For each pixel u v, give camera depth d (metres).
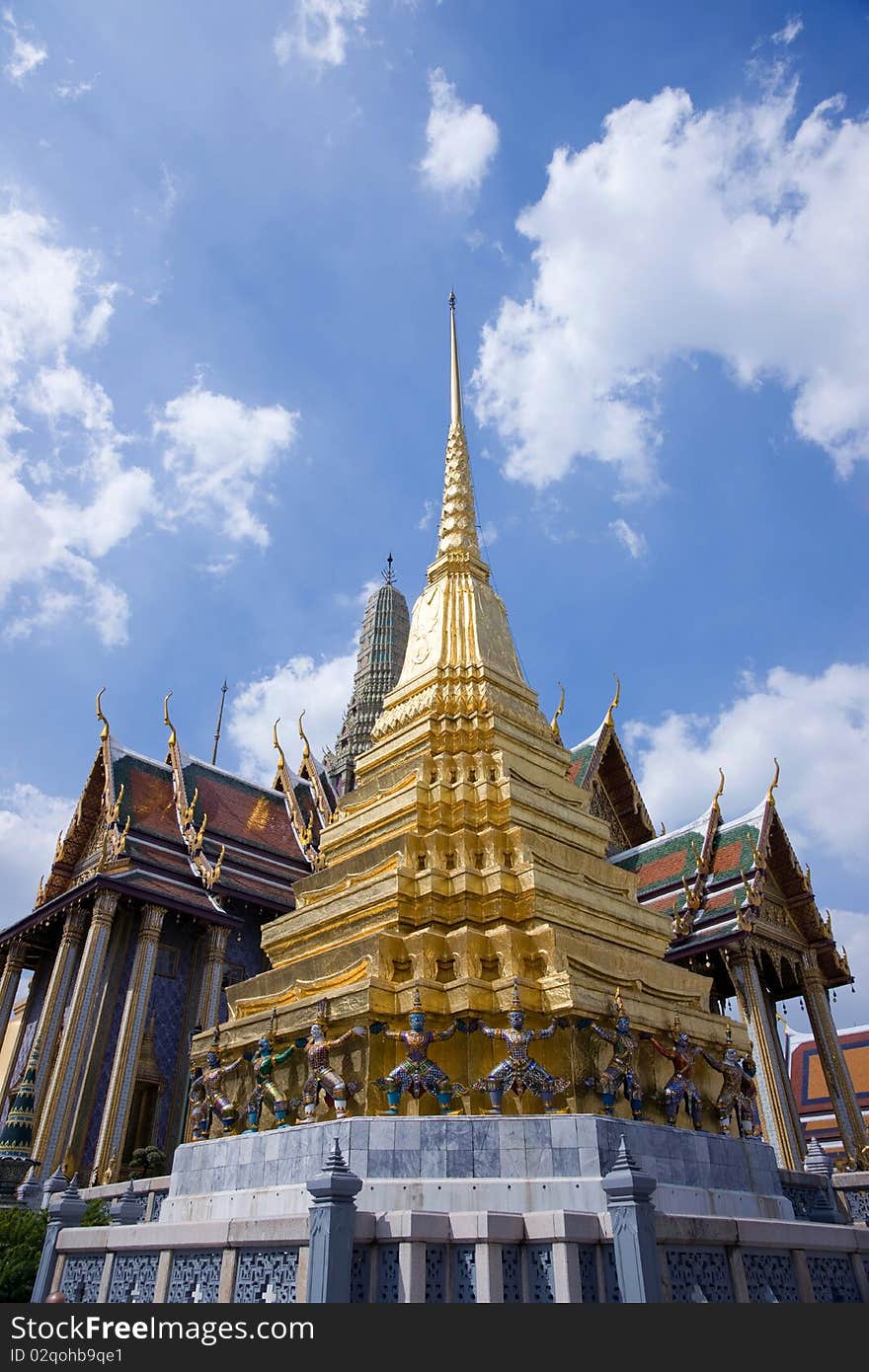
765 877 34.53
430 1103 14.09
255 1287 10.25
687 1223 10.60
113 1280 12.55
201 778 41.66
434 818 18.94
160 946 34.56
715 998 36.88
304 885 20.11
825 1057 33.22
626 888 20.12
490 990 15.25
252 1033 16.47
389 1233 10.32
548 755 22.62
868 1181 19.08
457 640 24.47
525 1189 12.27
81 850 38.00
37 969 38.94
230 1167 14.70
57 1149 27.83
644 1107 15.45
